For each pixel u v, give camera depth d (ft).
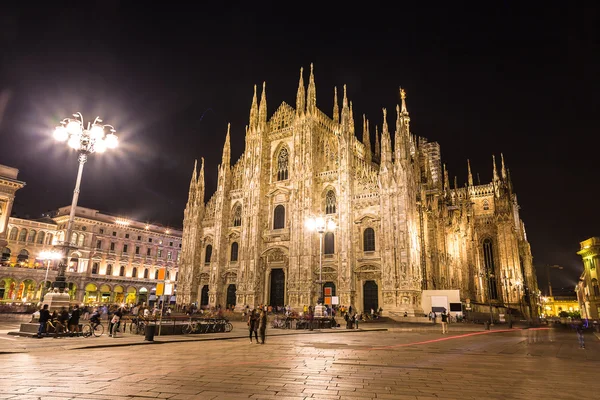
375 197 208.23
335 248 211.20
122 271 329.11
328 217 218.79
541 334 143.74
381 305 195.11
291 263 217.56
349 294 198.70
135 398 34.45
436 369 53.16
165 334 98.37
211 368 50.24
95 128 99.66
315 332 120.78
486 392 39.63
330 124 250.16
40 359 56.75
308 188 221.87
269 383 41.57
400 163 201.98
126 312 141.28
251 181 244.42
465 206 298.56
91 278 305.12
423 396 37.42
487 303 270.87
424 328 150.82
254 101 260.83
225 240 252.42
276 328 133.90
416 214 207.82
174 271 366.63
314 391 38.42
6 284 264.11
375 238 204.03
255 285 226.38
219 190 261.03
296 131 235.20
